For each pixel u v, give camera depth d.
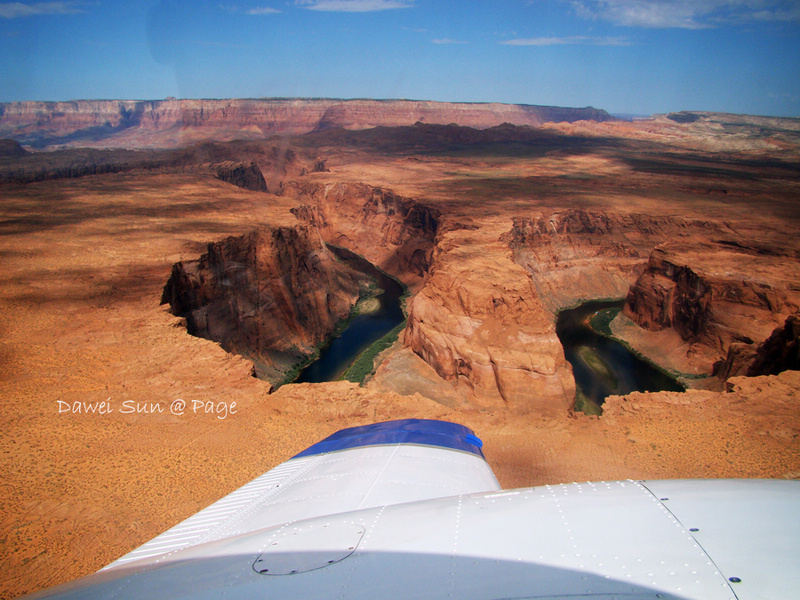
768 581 3.77
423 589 4.47
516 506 5.93
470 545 5.21
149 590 5.29
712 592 3.77
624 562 4.39
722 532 4.59
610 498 5.68
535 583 4.32
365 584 4.74
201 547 6.94
